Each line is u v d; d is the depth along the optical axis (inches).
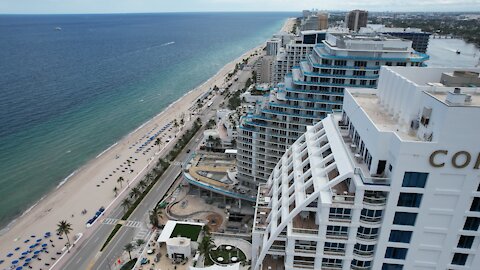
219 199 6161.4
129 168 7445.9
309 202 2410.2
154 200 6186.0
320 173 2551.7
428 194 2043.6
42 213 5930.1
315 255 2447.1
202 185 6048.2
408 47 4803.2
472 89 2207.2
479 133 1838.1
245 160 5871.1
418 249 2239.2
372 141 2230.6
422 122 2078.0
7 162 7529.5
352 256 2383.1
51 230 5482.3
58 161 7731.3
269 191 3494.1
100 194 6471.5
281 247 2696.9
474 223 2097.7
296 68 5880.9
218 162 6924.2
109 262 4709.6
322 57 4854.8
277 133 5403.5
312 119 5103.3
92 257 4822.8
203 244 3988.7
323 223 2316.7
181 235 4347.9
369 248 2326.5
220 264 3772.1
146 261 4097.0
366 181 2134.6
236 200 5979.3
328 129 3115.2
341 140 2778.1
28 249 5064.0
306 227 2509.8
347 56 4810.5
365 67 4793.3
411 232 2192.4
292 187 2792.8
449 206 2062.0
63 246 5098.4
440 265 2267.5
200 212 5816.9
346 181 2508.6
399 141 1957.4
